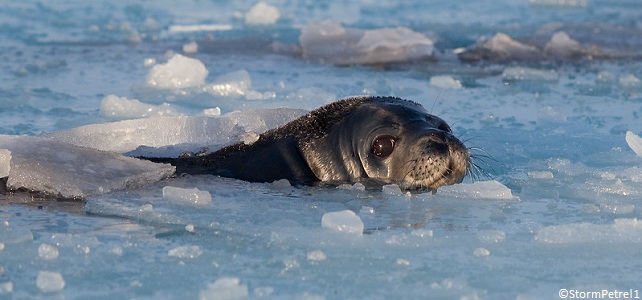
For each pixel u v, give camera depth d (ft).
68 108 116.16
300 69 146.20
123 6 211.00
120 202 77.25
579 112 116.06
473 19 201.67
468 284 60.85
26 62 145.38
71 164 83.05
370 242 67.92
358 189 82.02
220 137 93.91
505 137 102.99
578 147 99.35
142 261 64.34
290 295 58.59
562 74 144.05
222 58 154.92
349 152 85.15
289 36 179.11
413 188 82.84
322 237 68.59
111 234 70.18
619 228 70.38
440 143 81.97
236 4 221.46
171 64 130.31
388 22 196.44
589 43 168.25
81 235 68.28
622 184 82.53
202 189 82.43
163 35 177.47
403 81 136.77
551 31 179.01
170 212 74.79
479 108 118.42
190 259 64.80
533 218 74.90
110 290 59.31
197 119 95.45
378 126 84.23
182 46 164.96
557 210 77.25
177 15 202.69
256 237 69.41
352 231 69.67
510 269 63.52
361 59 154.81
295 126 89.30
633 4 222.89
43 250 64.85
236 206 77.25
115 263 63.87
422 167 81.71
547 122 110.22
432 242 68.18
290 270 62.80
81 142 91.81
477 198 80.12
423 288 59.93
